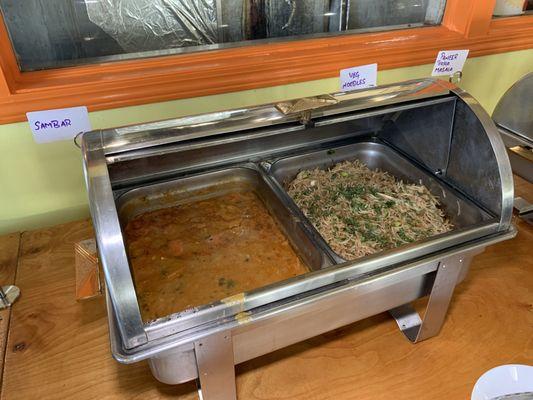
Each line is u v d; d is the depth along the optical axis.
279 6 1.73
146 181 1.31
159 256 1.18
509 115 1.71
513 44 2.04
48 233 1.52
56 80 1.37
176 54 1.56
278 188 1.29
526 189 1.85
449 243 1.05
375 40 1.81
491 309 1.33
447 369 1.16
